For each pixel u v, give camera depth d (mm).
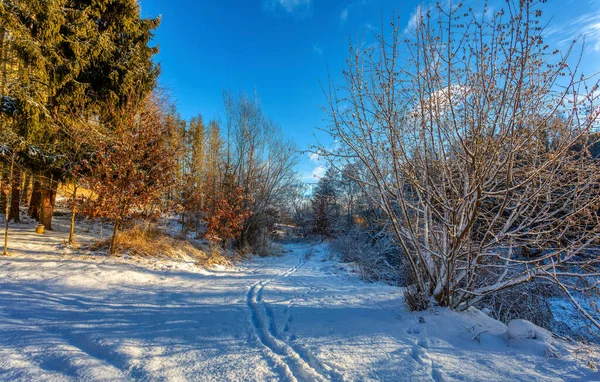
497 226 5250
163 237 12727
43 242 9820
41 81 10586
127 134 9164
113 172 9031
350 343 3727
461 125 4402
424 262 5180
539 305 7035
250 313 5078
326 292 7281
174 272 8750
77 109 11266
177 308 5168
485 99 3932
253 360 3215
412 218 6047
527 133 3908
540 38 3451
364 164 5293
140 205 9500
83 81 12469
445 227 5043
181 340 3746
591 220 4191
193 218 17703
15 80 10039
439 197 4996
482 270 5734
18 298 4859
